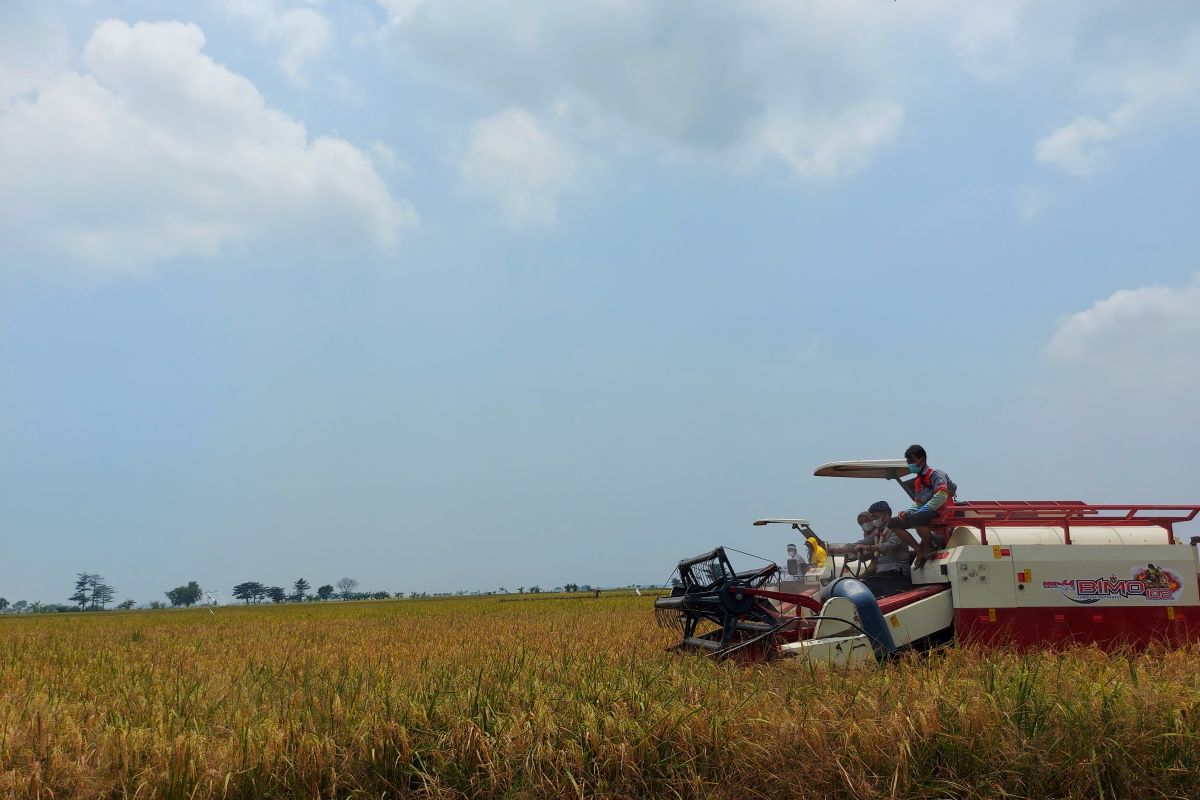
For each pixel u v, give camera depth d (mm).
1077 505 11656
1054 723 6836
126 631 28703
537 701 7297
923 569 11688
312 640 19703
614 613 28984
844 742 6637
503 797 6363
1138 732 6680
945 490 11430
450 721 7039
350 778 6492
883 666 9383
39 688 10180
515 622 24281
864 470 13484
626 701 7375
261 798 6316
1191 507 11305
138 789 6070
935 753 6652
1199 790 6301
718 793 6438
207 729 7273
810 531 14945
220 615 54062
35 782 6125
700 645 11578
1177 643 10789
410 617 33344
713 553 11500
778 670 8977
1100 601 10875
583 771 6512
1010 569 10883
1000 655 9562
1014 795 6336
